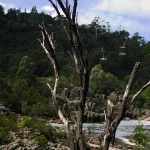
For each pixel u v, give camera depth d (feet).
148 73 354.13
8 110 240.32
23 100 303.68
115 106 15.15
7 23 629.51
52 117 263.29
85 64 15.35
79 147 14.96
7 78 355.15
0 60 492.13
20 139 96.48
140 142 36.83
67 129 15.17
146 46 613.11
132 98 15.21
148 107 295.69
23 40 582.35
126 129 219.00
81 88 15.35
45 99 298.76
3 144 94.43
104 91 398.42
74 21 15.05
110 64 567.18
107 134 14.99
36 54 505.66
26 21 650.02
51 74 455.63
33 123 119.14
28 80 358.23
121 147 116.57
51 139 104.63
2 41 585.63
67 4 14.93
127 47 609.42
